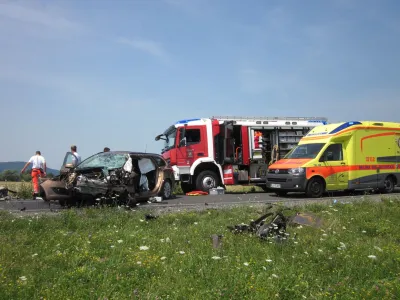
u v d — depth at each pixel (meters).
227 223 8.83
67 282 4.64
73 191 11.75
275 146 21.33
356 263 5.67
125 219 9.05
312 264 5.57
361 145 17.64
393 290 4.58
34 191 16.56
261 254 6.09
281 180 16.75
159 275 5.02
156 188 14.91
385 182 18.28
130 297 4.26
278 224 7.75
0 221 8.20
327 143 17.00
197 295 4.29
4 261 5.44
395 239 7.73
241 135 20.77
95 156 13.45
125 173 12.42
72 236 7.07
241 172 20.59
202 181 19.83
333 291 4.56
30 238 6.93
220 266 5.29
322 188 16.64
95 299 4.21
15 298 4.21
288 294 4.45
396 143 18.70
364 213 10.34
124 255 5.91
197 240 6.94
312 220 8.91
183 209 11.56
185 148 19.67
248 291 4.41
